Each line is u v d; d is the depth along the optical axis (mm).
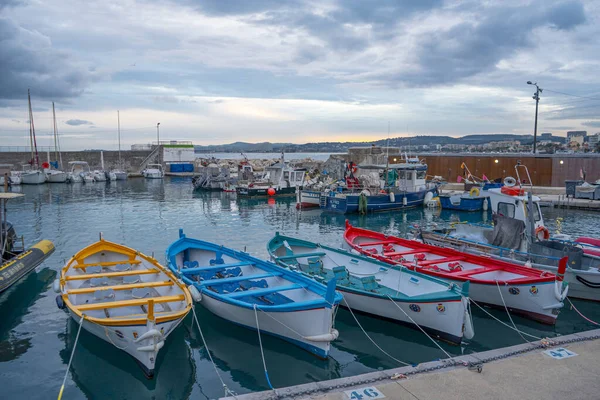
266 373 8945
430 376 7641
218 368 9961
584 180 39031
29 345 11141
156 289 12359
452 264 13992
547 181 42531
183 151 82000
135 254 14617
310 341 9977
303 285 11617
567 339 9109
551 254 14172
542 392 7098
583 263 14430
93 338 11070
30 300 14492
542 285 11461
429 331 11008
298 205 36781
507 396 6984
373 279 12812
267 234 26203
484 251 15812
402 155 51688
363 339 11375
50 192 49938
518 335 11438
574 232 25422
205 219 31828
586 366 7957
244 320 11109
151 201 42250
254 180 52000
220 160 98812
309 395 7059
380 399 6902
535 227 16234
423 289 12055
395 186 39812
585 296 13422
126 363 10000
